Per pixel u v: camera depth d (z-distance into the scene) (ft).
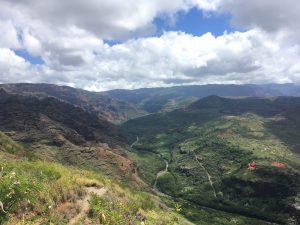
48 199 65.46
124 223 69.46
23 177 58.34
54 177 89.10
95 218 64.80
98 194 83.35
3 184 52.49
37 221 56.34
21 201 56.54
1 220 49.85
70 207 67.56
